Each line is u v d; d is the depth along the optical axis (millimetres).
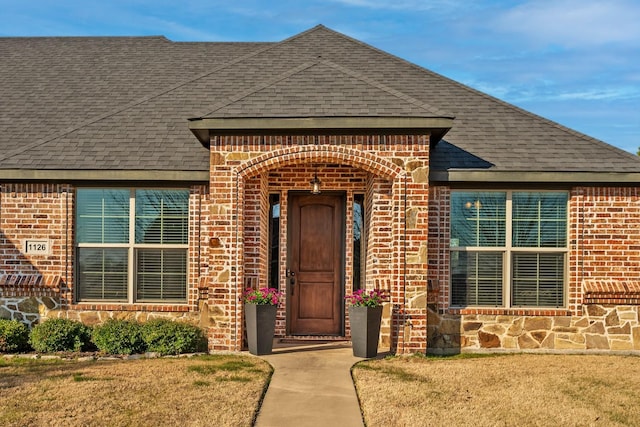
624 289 11430
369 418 7324
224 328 10891
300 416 7543
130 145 12273
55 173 11594
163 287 12141
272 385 8812
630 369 9930
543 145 12086
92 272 12195
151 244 12141
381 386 8617
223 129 10703
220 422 7125
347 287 12703
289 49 15172
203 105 13438
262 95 11180
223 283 10891
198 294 11859
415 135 10805
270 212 12836
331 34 15664
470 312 11594
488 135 12344
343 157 10797
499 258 11852
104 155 11961
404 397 8109
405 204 10797
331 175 12734
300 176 12758
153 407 7590
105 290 12164
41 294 11961
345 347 11531
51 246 11992
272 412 7680
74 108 14070
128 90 14797
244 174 10898
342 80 11648
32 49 17078
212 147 10922
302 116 10547
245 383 8719
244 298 11141
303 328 12883
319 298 12930
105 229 12188
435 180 11367
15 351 11188
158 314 11938
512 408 7738
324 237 12969
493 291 11812
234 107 10812
